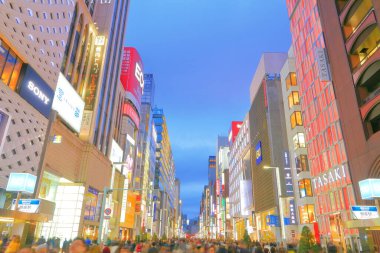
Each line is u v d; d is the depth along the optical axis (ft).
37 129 102.83
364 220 81.30
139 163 299.99
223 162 534.78
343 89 124.36
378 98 102.58
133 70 262.88
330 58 136.15
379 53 103.30
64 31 123.34
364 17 112.57
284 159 194.90
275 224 185.06
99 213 164.45
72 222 134.62
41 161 107.04
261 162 245.04
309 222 161.38
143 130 341.82
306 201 165.27
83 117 156.76
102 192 168.66
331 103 136.87
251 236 278.05
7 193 88.33
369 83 114.21
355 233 111.55
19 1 94.58
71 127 138.00
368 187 80.02
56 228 132.87
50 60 113.39
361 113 112.27
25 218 82.07
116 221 208.74
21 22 95.81
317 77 153.58
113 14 197.26
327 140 139.74
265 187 229.66
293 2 195.31
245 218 302.86
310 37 164.66
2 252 53.06
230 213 406.00
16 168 90.99
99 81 166.61
